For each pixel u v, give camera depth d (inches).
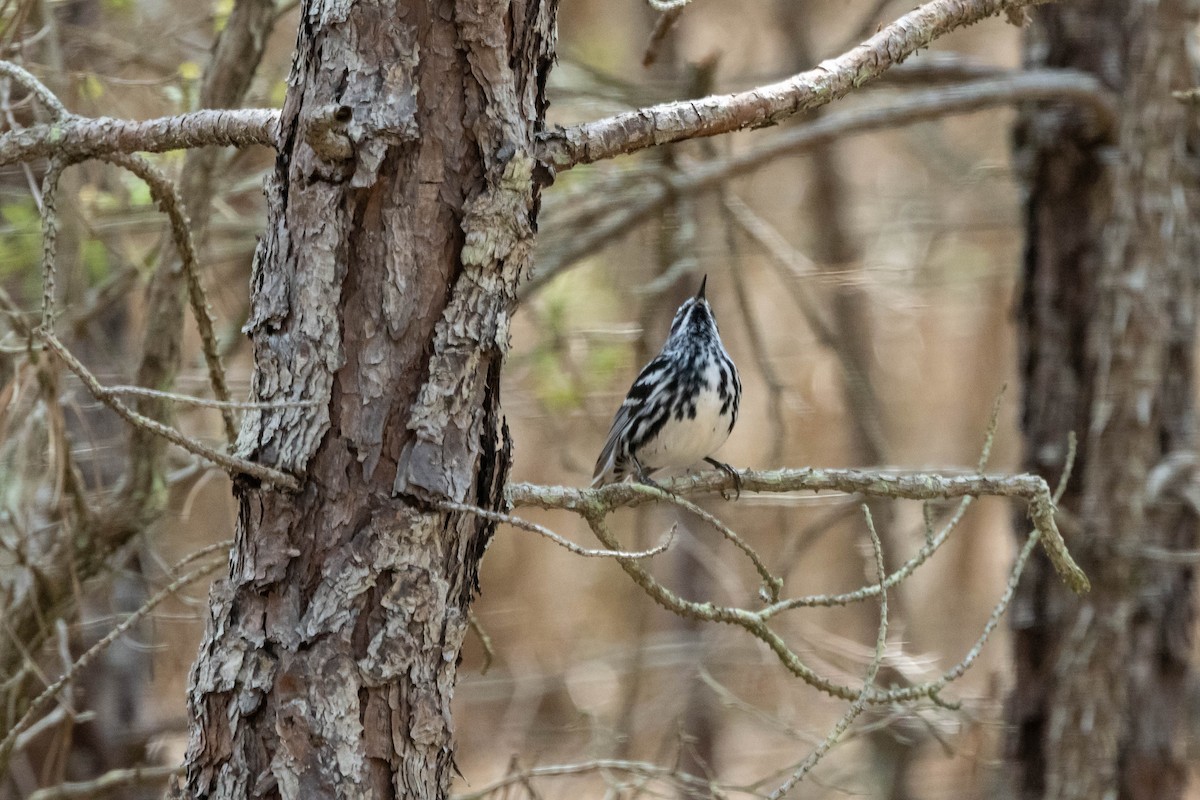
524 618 944.3
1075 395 446.3
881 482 299.3
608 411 638.5
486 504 211.2
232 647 200.1
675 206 517.3
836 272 578.9
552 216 578.2
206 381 474.9
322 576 199.8
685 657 749.3
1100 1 444.5
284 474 199.0
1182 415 437.1
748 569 876.0
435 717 201.9
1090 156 446.9
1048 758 439.8
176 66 485.1
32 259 450.9
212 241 546.6
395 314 201.6
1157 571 432.5
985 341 906.7
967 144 855.1
